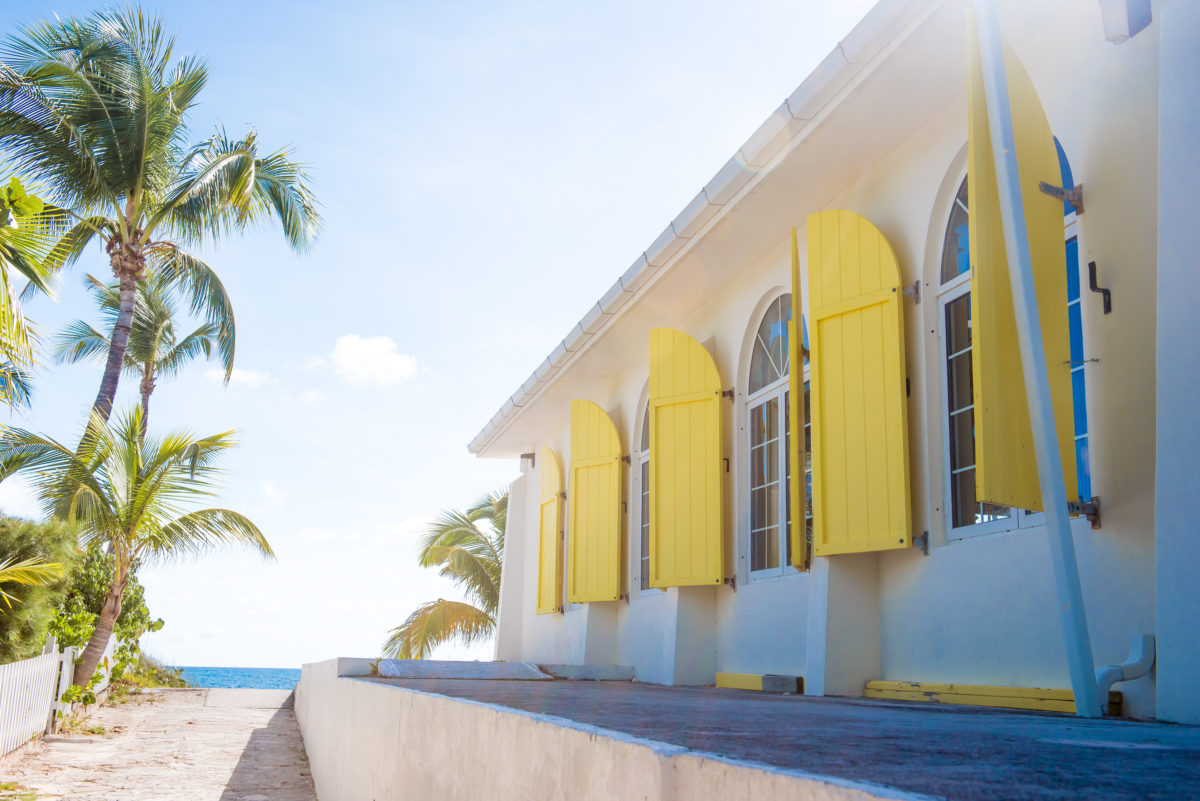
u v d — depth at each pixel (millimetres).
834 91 6223
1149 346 4586
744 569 8633
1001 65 4395
